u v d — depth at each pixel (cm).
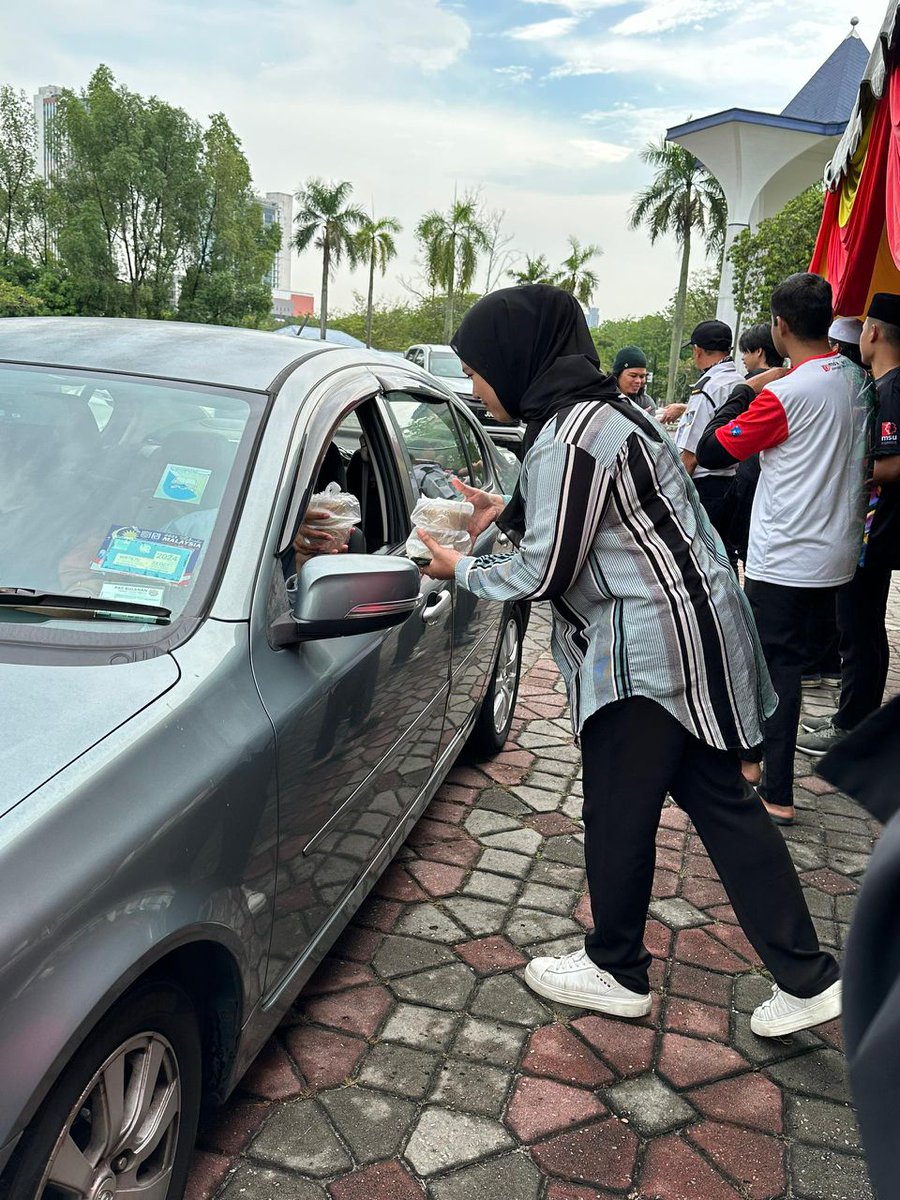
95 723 171
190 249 6494
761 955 260
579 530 230
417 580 229
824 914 340
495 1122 234
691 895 346
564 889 342
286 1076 244
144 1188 175
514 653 459
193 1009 183
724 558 251
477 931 313
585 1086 248
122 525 217
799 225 2584
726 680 238
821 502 365
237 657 201
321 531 252
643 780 245
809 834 400
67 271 6262
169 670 190
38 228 7281
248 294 6556
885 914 94
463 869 351
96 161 6188
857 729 122
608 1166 223
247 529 220
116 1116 162
